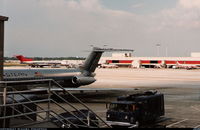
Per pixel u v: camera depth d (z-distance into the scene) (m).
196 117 24.92
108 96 41.00
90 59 43.06
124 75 97.69
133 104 20.06
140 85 61.31
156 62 171.38
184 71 130.12
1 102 9.28
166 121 23.00
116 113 20.39
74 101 34.81
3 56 9.37
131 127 19.83
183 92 48.31
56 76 37.78
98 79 78.44
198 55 172.25
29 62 164.50
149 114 21.50
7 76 31.94
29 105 13.23
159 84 64.06
